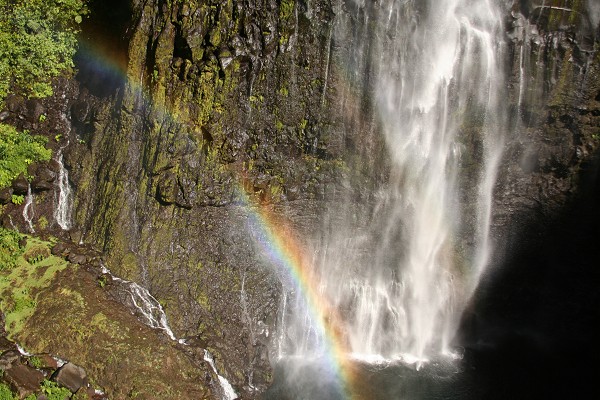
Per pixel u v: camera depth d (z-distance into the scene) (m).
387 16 16.47
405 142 17.48
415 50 16.89
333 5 16.08
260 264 17.16
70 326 14.70
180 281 16.42
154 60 16.48
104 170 17.52
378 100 16.97
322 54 16.48
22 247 16.66
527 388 17.05
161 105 16.48
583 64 16.95
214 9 16.19
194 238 16.72
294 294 17.58
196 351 15.30
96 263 16.55
